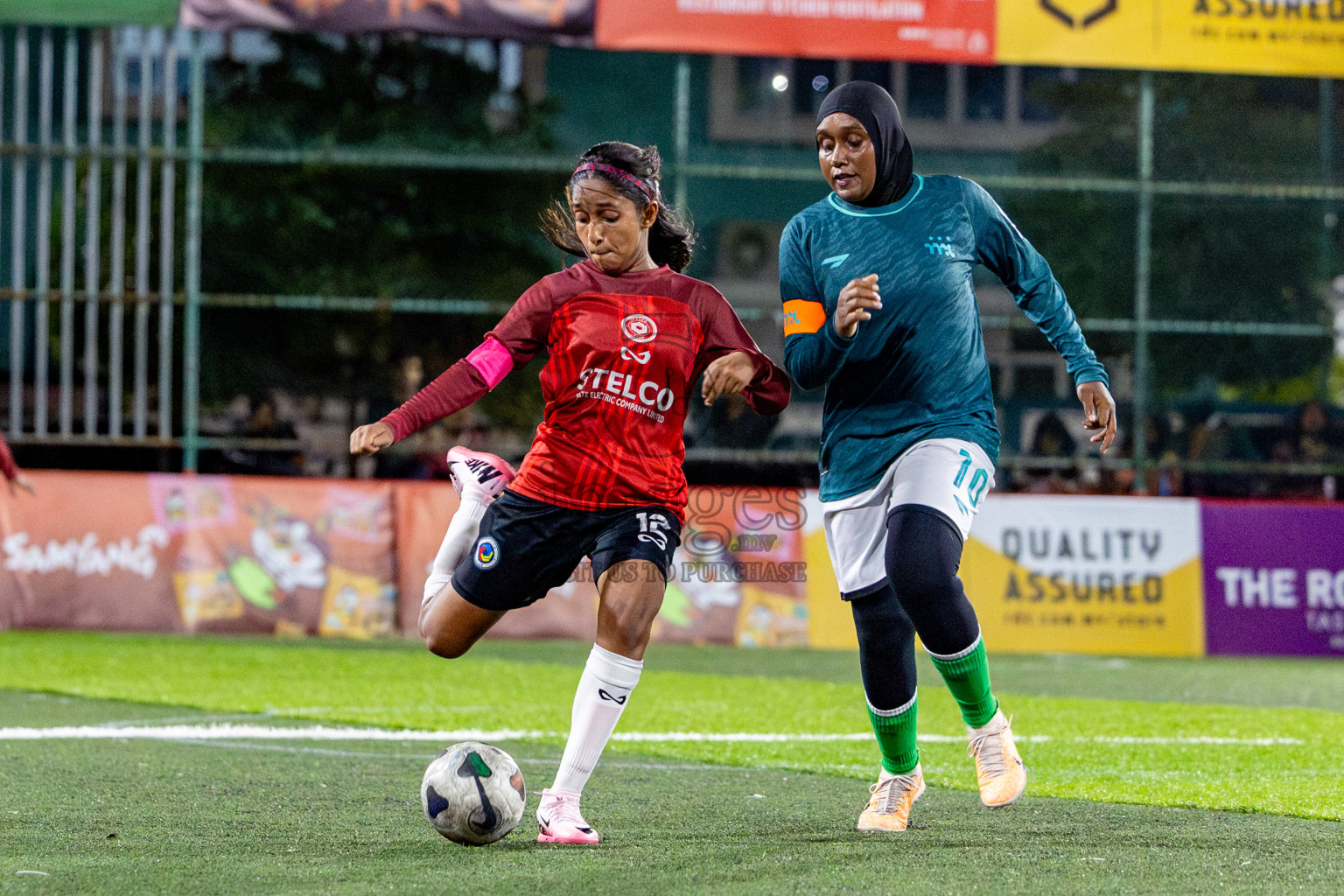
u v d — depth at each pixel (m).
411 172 52.00
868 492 14.68
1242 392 50.97
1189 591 40.94
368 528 40.31
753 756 20.28
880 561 14.70
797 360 14.70
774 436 45.34
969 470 14.33
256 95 52.19
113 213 44.19
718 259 57.16
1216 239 50.78
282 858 12.73
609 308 13.92
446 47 53.50
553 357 14.02
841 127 14.62
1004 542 40.56
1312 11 42.84
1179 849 13.51
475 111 53.91
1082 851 13.32
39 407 42.06
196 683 29.02
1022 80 55.69
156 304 47.09
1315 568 41.28
